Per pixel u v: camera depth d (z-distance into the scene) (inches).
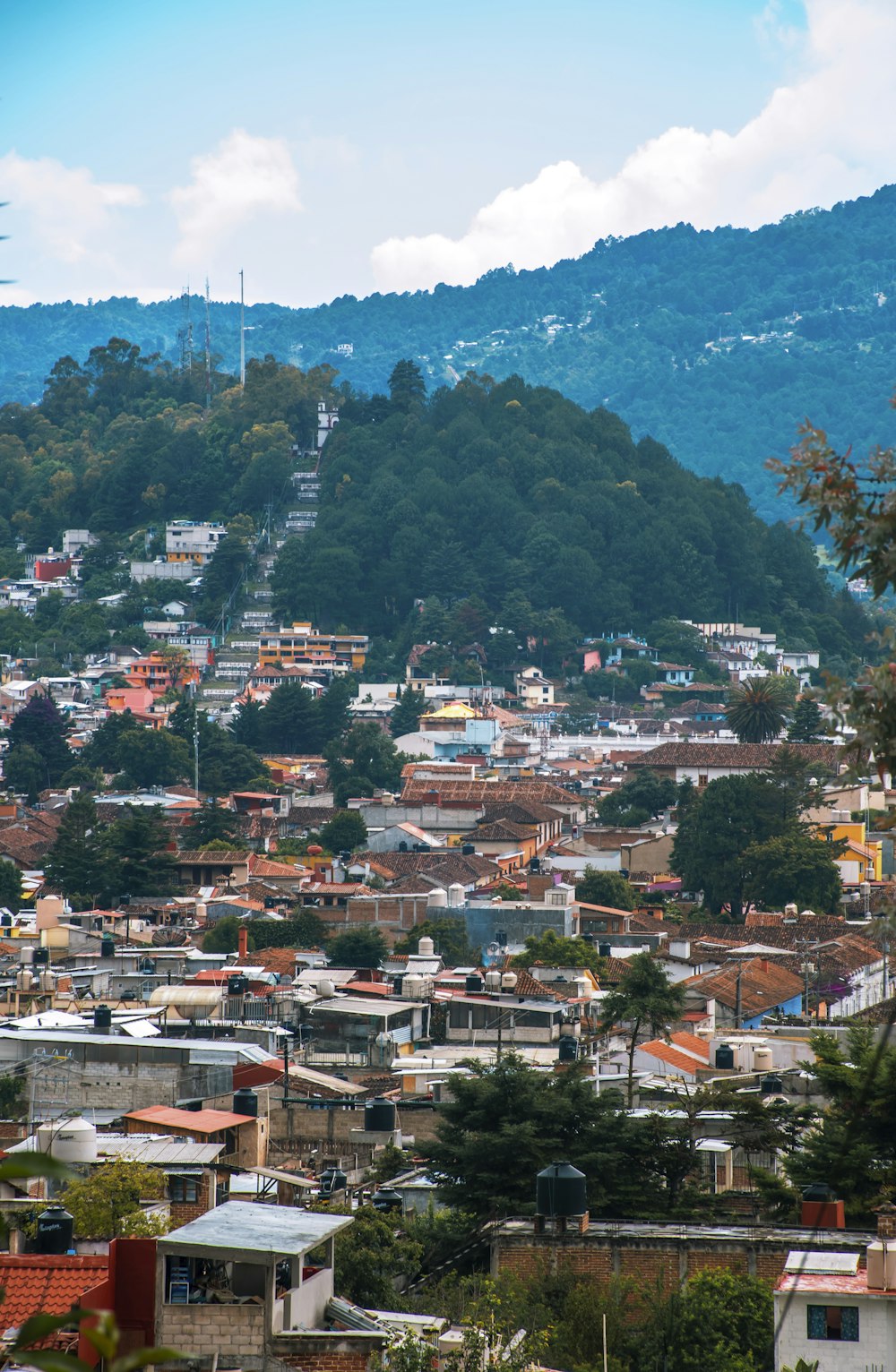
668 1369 3339.1
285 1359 2706.7
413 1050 7140.8
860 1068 4503.0
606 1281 3654.0
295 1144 5531.5
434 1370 2957.7
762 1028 7741.1
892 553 1674.5
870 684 1701.5
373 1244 3762.3
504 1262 3764.8
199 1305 2721.5
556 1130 4557.1
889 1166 4284.0
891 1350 3034.0
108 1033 6446.9
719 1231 3804.1
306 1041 7096.5
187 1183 4101.9
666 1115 5064.0
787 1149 4643.2
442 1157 4539.9
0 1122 5339.6
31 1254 3085.6
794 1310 3075.8
